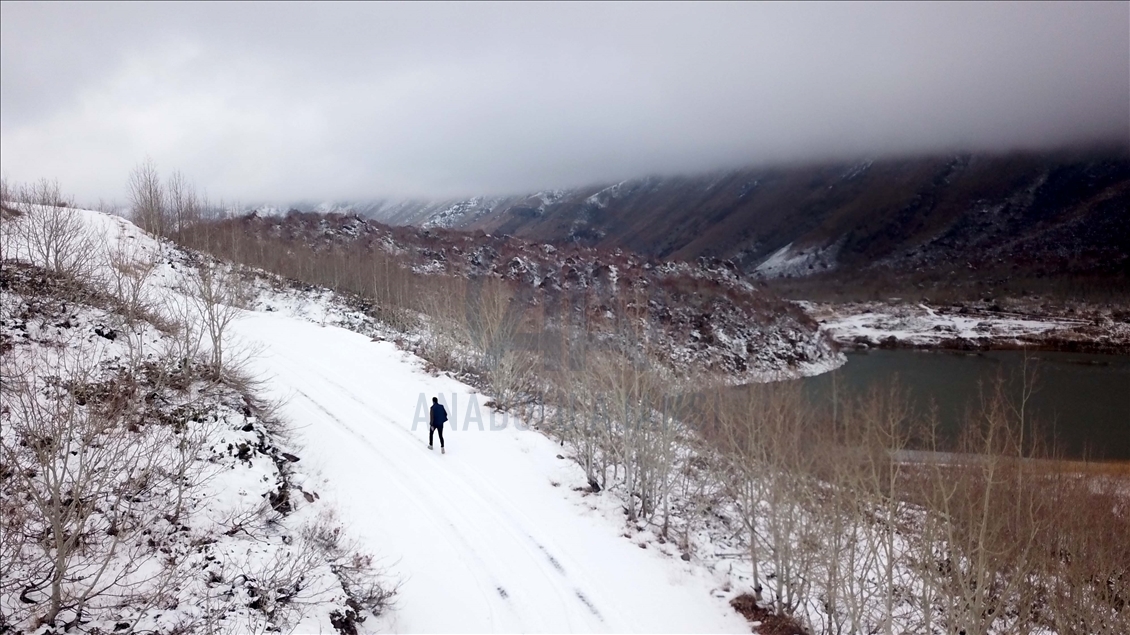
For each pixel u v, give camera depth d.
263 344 29.00
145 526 12.20
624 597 15.16
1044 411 38.50
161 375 16.91
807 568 15.58
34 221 24.28
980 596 12.48
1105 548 16.66
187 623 10.16
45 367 15.76
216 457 15.40
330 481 18.42
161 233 46.84
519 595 14.66
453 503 18.27
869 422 19.30
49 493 10.79
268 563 12.55
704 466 22.73
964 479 16.25
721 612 15.70
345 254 58.19
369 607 13.24
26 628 8.78
